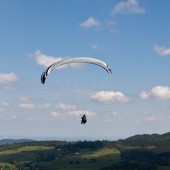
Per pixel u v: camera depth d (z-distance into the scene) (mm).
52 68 57469
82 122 56188
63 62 59094
